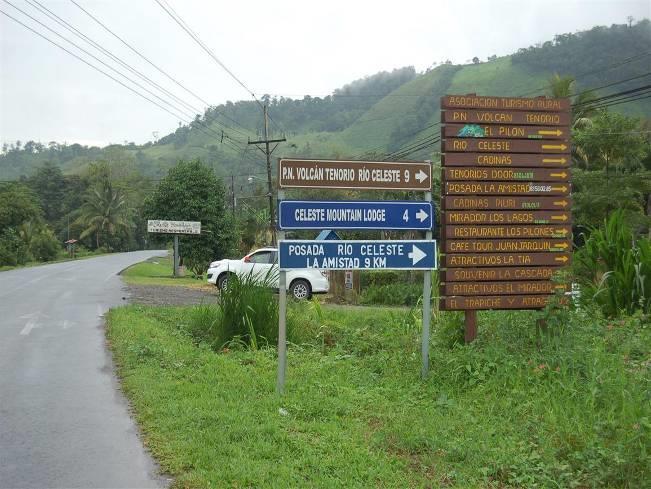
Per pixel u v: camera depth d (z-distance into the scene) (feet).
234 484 15.02
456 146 26.84
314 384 25.09
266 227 164.55
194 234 133.69
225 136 130.82
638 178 81.92
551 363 23.06
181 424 19.56
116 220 296.30
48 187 331.77
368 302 68.13
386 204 25.25
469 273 26.91
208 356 30.37
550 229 27.45
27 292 70.90
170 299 63.00
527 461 16.35
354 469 16.05
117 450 18.08
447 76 459.32
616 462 15.29
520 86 367.66
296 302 45.50
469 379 24.11
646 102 288.51
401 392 23.66
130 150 593.42
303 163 24.58
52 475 16.31
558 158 27.61
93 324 43.70
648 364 22.54
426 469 16.42
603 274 32.83
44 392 24.70
